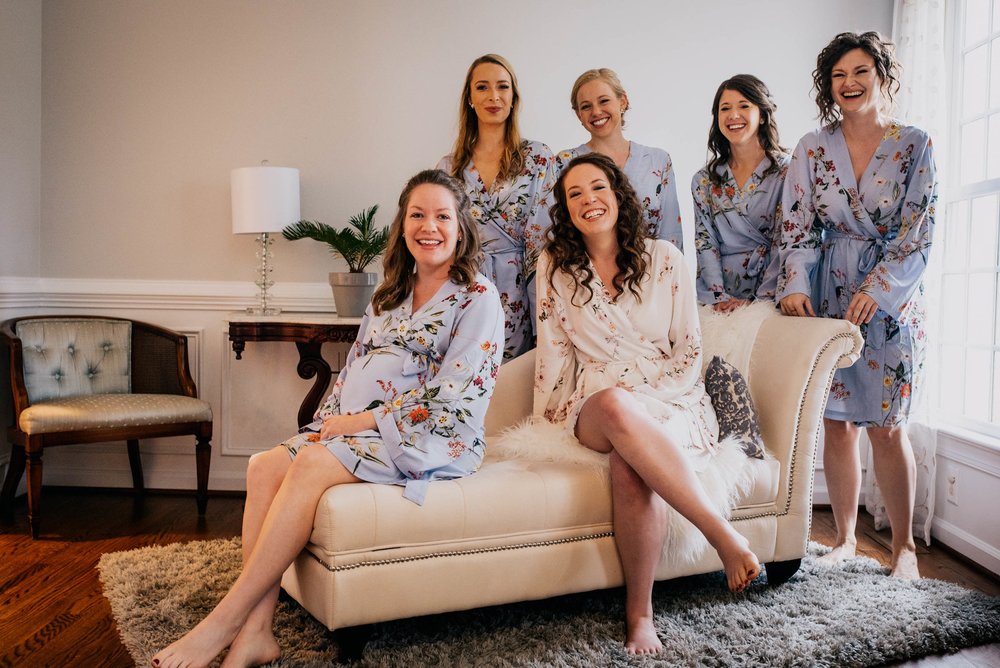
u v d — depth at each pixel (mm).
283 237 3762
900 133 2561
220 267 3793
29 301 3699
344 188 3754
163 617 2154
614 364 2369
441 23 3705
